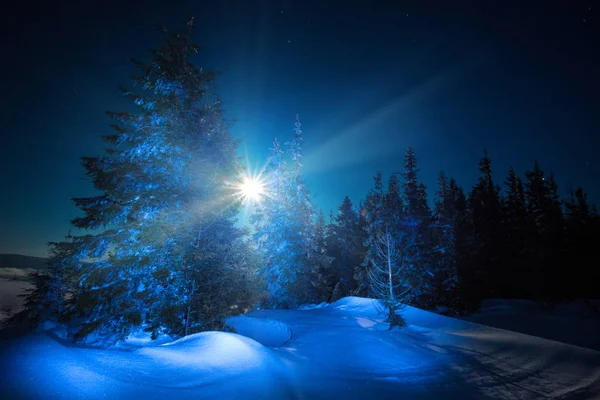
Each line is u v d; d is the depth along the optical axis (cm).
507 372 1017
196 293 1186
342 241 5059
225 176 1409
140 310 1054
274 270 2834
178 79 1321
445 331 1531
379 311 2003
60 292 1819
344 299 2577
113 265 1051
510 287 3559
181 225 1197
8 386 488
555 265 3203
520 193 4678
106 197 1163
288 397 677
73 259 1071
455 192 4894
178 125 1276
